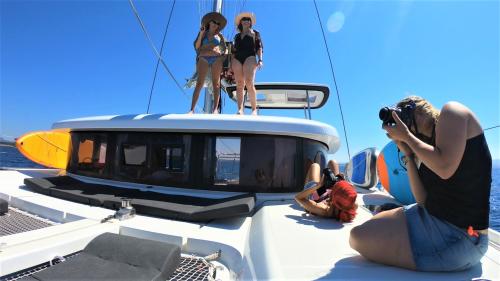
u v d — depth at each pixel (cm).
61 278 138
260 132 332
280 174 339
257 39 439
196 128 325
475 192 145
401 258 159
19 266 156
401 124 146
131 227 219
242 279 161
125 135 365
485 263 172
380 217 171
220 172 331
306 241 201
